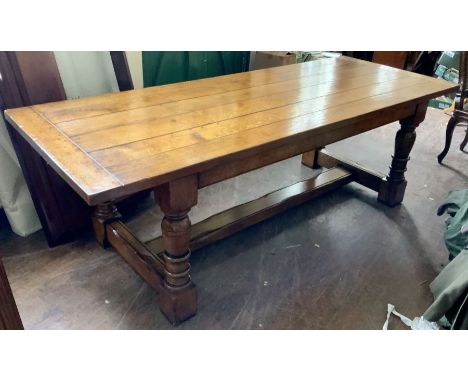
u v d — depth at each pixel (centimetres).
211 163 130
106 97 177
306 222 229
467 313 155
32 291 177
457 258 172
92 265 193
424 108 211
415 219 234
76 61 210
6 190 196
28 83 177
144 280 178
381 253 207
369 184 247
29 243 205
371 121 186
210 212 234
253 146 138
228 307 173
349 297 180
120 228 191
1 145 188
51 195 192
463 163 296
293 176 274
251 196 251
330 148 315
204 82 202
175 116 160
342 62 246
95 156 127
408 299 180
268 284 186
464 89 264
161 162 126
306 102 179
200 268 194
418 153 307
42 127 146
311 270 195
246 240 214
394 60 440
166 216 143
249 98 182
